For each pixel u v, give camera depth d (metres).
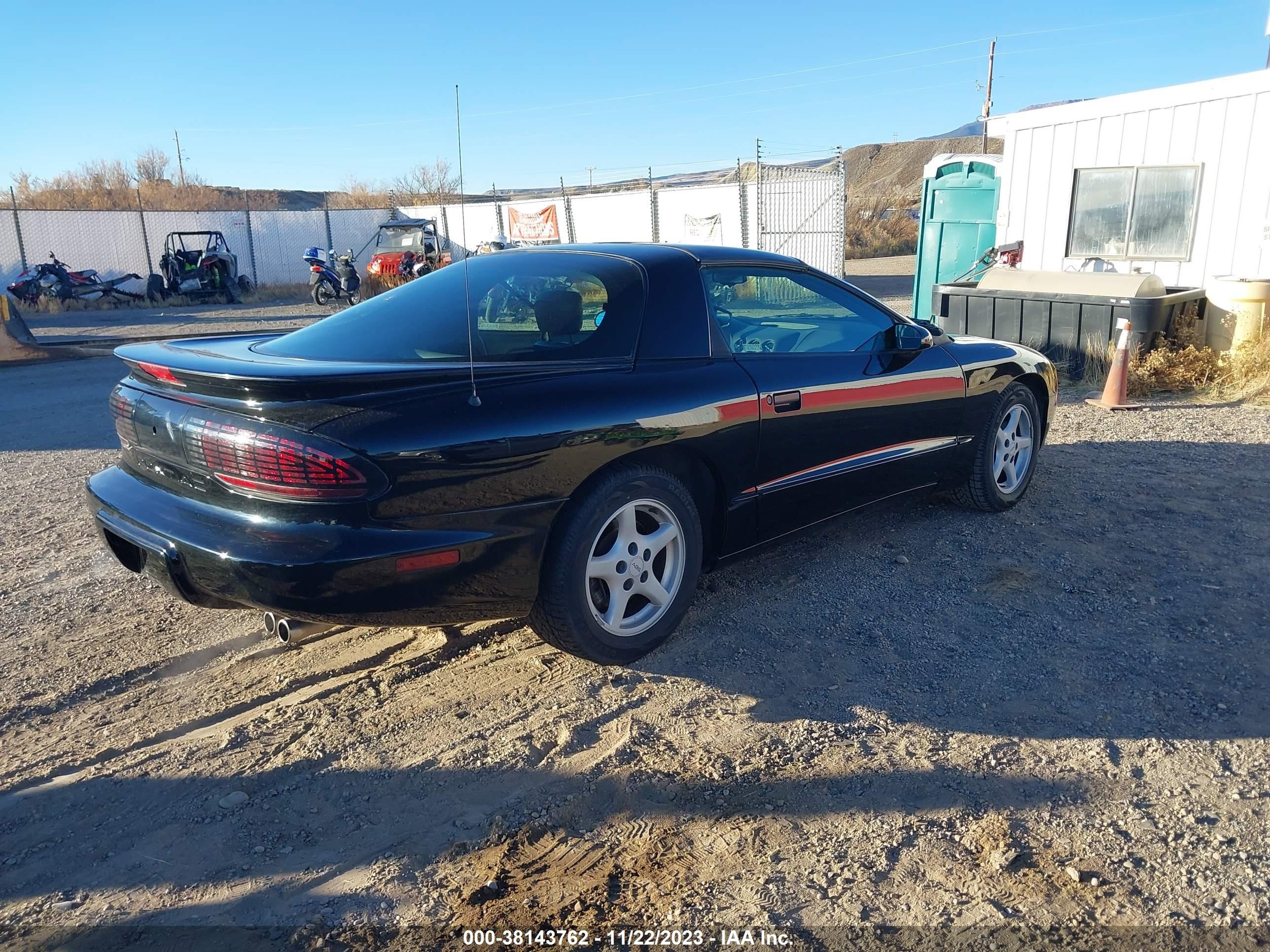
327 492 2.81
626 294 3.64
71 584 4.57
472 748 3.09
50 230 25.86
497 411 3.06
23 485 6.56
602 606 3.50
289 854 2.60
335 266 25.17
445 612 3.07
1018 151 11.76
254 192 57.56
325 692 3.48
